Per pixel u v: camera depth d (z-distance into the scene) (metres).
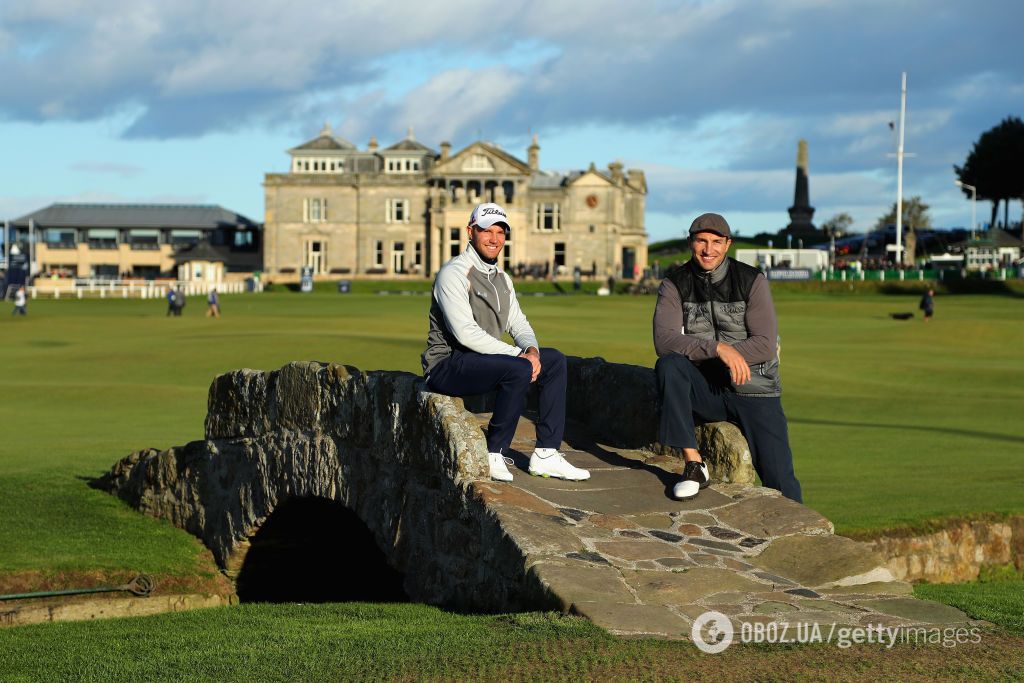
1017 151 133.12
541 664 6.01
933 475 16.86
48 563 12.30
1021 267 98.75
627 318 59.84
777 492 8.87
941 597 8.74
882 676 5.81
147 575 12.47
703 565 7.58
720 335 9.25
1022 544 12.91
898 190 100.56
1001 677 5.82
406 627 7.51
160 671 6.61
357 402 10.45
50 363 38.84
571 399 11.73
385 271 120.00
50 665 7.20
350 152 123.06
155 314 66.44
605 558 7.56
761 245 145.50
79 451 19.84
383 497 9.95
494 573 7.89
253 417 12.73
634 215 129.62
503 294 9.12
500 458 8.86
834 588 7.41
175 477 14.34
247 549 13.12
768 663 5.98
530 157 124.00
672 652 6.14
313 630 7.81
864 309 70.62
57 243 146.00
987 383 34.47
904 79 95.38
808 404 28.72
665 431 8.92
